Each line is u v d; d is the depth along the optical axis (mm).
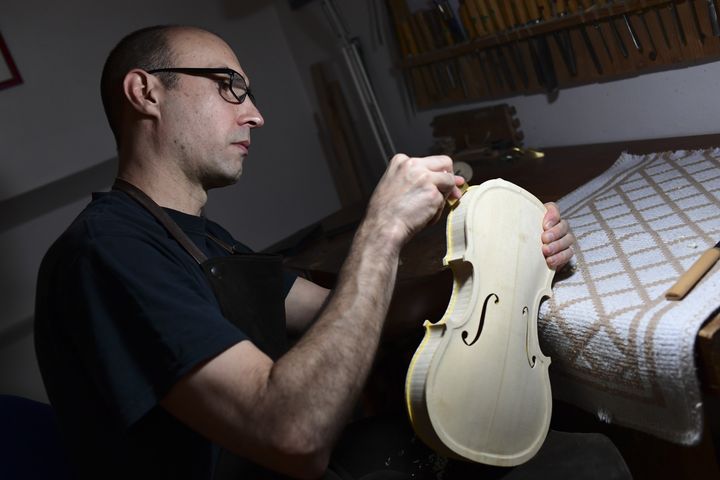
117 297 1084
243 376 1041
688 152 2076
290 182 3811
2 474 1290
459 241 1253
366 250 1200
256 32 3648
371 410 2355
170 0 3367
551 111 2689
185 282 1147
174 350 1039
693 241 1440
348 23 3340
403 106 3322
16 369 3080
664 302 1225
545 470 1290
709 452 1537
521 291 1328
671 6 2090
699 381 1135
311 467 1051
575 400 1432
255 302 1354
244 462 1238
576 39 2412
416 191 1246
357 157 3666
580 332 1300
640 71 2328
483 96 2885
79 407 1156
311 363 1053
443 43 2838
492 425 1245
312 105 3828
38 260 3092
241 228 3668
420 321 1721
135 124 1312
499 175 2527
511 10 2498
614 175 2113
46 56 3039
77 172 3146
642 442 1679
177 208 1333
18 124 2994
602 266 1483
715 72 2135
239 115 1372
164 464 1147
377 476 1308
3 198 2986
